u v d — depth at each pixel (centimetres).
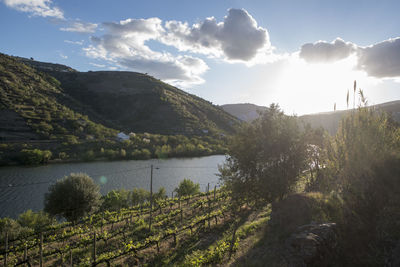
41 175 6894
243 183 1678
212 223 2327
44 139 10588
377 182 1252
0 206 4638
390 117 1809
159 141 13062
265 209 2317
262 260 1080
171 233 2034
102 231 2481
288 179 1623
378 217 1084
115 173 7638
